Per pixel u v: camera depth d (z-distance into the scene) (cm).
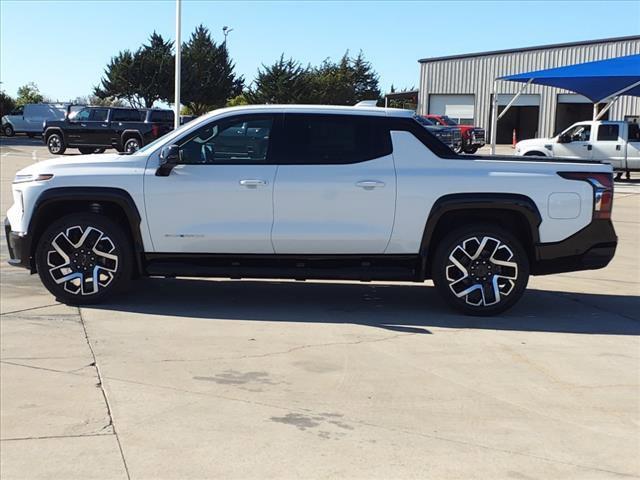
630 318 655
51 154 2870
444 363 510
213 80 6631
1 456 357
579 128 2295
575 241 630
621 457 369
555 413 424
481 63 4316
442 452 369
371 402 434
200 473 343
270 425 398
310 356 520
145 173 632
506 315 655
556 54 4028
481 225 632
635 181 2373
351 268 643
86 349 527
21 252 645
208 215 630
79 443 373
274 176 626
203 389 451
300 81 7094
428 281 809
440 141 644
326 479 339
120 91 6397
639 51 3747
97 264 646
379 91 8788
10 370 480
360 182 623
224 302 685
